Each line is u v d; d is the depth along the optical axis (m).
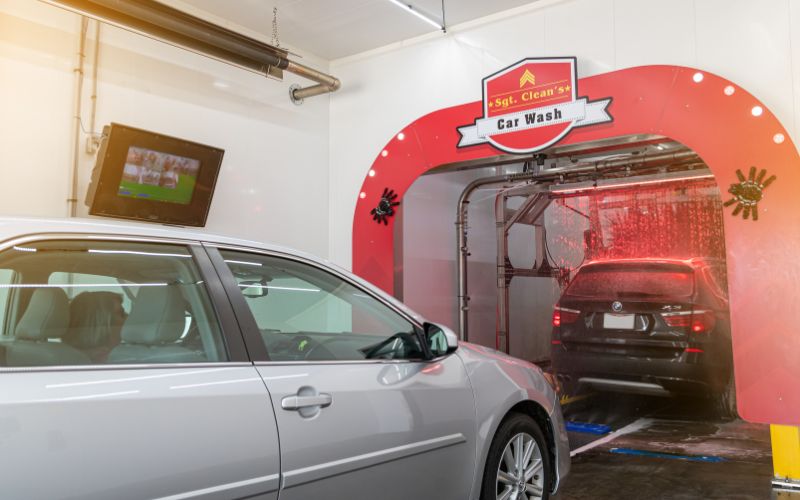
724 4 4.61
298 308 2.69
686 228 10.07
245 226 5.89
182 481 1.56
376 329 2.50
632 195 10.59
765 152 4.33
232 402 1.71
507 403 2.72
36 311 1.55
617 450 4.67
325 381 1.99
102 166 4.43
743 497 3.61
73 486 1.38
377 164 6.42
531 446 2.92
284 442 1.79
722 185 4.47
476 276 8.98
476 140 5.70
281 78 5.65
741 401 4.20
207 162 5.11
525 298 10.31
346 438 1.97
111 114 4.89
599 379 5.68
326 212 6.75
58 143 4.54
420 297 7.64
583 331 5.81
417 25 5.96
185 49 4.95
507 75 5.51
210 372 1.74
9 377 1.40
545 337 10.86
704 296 5.39
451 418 2.41
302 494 1.83
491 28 5.71
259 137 6.07
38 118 4.43
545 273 9.96
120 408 1.50
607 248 10.84
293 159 6.41
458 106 5.84
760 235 4.29
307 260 2.27
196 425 1.62
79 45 4.66
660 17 4.86
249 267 2.07
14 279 1.53
